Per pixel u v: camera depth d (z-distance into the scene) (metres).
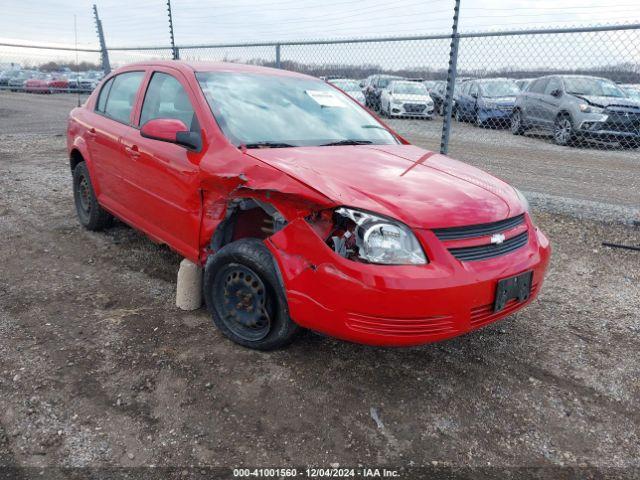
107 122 4.50
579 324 3.69
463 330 2.58
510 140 12.69
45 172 8.14
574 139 11.58
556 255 5.08
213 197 3.16
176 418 2.55
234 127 3.34
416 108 15.37
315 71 8.31
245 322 3.09
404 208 2.58
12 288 3.89
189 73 3.74
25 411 2.55
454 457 2.38
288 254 2.71
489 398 2.81
